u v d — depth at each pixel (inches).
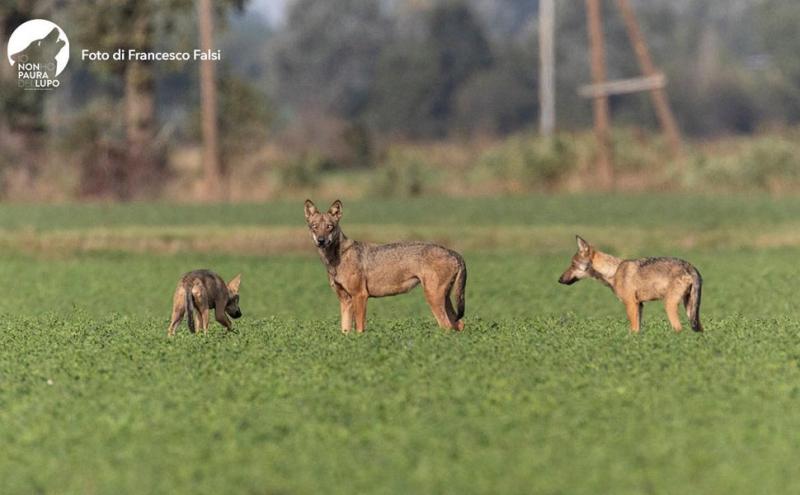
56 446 772.0
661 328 1170.0
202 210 2935.5
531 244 2349.9
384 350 1039.0
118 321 1317.7
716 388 891.4
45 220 2706.7
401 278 1147.3
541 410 826.8
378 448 745.6
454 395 869.8
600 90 3462.1
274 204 3115.2
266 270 2026.3
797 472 692.1
